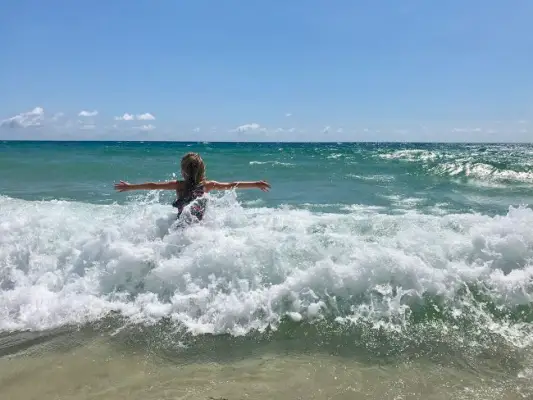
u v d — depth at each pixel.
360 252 3.81
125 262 3.77
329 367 2.69
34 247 4.21
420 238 4.34
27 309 3.40
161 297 3.59
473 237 4.05
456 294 3.50
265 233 4.39
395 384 2.51
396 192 10.15
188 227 4.20
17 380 2.56
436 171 14.82
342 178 13.19
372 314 3.32
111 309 3.43
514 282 3.58
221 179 13.12
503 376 2.57
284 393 2.43
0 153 26.55
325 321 3.24
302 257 3.85
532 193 10.20
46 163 16.88
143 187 4.39
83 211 5.85
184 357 2.82
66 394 2.43
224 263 3.68
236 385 2.51
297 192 10.00
